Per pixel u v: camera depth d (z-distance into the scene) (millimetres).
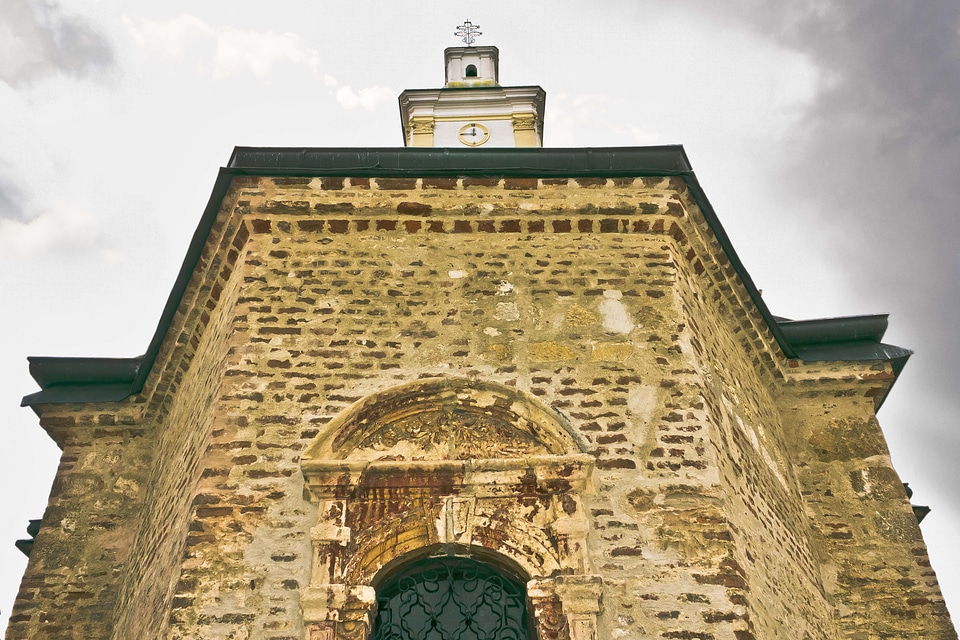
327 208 8977
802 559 8836
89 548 9469
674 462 7578
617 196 9203
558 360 8219
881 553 9445
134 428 10234
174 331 9562
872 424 10445
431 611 7031
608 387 8047
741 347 10102
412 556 7156
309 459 7395
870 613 9047
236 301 8461
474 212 9055
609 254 9008
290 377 7973
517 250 8977
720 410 8344
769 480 8961
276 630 6621
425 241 8992
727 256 9484
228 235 9008
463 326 8414
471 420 7859
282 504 7250
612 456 7602
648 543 7117
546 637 6664
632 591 6871
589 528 7160
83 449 10148
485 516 7262
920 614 9016
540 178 9156
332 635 6590
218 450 7477
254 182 9031
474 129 14141
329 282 8625
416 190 9070
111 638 8773
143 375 9891
